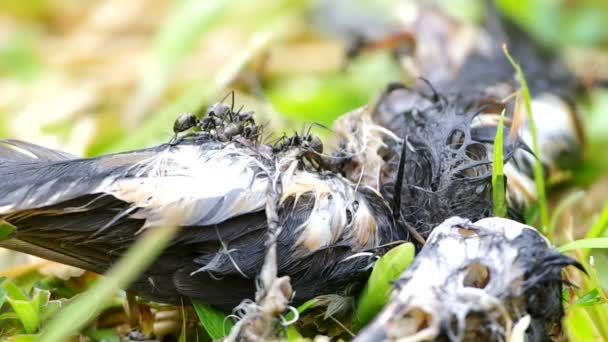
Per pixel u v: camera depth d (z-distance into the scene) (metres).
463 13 0.55
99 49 0.75
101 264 0.39
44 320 0.40
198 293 0.39
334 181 0.40
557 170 0.47
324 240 0.39
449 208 0.40
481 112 0.43
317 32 0.73
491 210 0.40
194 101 0.47
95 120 0.56
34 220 0.38
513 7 0.58
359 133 0.42
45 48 0.76
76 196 0.38
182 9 0.61
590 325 0.40
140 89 0.61
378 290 0.39
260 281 0.38
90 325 0.41
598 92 0.56
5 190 0.38
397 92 0.44
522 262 0.38
